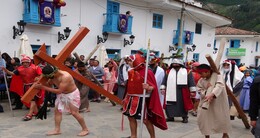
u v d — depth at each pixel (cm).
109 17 1377
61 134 579
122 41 1503
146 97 498
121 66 855
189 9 1805
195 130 666
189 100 732
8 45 1034
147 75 494
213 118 519
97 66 993
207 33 2275
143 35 1633
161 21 1769
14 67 849
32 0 1051
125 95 533
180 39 1692
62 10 1196
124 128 647
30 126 629
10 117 702
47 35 1155
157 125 505
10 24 1036
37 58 490
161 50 1783
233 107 761
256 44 3578
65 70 524
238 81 751
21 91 709
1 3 1004
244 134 655
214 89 494
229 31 3397
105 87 1004
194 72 890
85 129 581
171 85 733
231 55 3409
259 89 377
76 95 552
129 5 1516
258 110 384
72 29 1248
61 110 559
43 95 699
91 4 1320
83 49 1300
